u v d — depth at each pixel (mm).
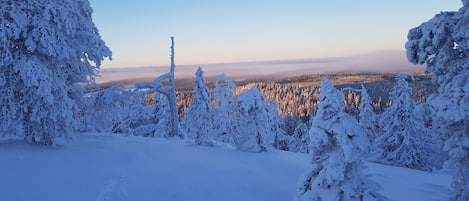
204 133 19422
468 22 7750
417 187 11352
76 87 15375
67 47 12461
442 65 8281
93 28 15336
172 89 24000
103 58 14148
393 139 21375
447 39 8250
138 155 13438
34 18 11680
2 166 9750
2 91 11672
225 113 21578
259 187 10227
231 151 17172
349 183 7047
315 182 7305
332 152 7234
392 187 11102
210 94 20547
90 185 9062
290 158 15648
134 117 26094
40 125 12680
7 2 11562
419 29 8781
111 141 16859
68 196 8086
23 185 8453
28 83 11258
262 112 17766
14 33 11125
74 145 14391
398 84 22016
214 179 10797
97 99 15625
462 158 8086
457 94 7441
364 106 27297
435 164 20125
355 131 6895
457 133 8031
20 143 12836
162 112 29766
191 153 15336
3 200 7422
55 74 12906
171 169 11742
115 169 10930
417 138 21078
